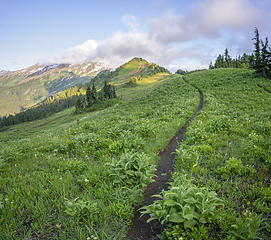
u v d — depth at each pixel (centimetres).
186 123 1437
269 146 673
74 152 890
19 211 395
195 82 4288
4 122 15412
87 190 470
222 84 3475
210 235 312
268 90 2497
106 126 1539
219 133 980
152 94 3903
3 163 723
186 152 691
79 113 9412
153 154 738
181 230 311
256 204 383
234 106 1812
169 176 580
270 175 503
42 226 359
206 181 496
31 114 16475
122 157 566
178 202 347
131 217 385
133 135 980
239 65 8969
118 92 13988
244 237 286
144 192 490
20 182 543
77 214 367
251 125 1052
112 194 443
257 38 3806
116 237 325
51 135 1538
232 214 337
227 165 539
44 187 512
